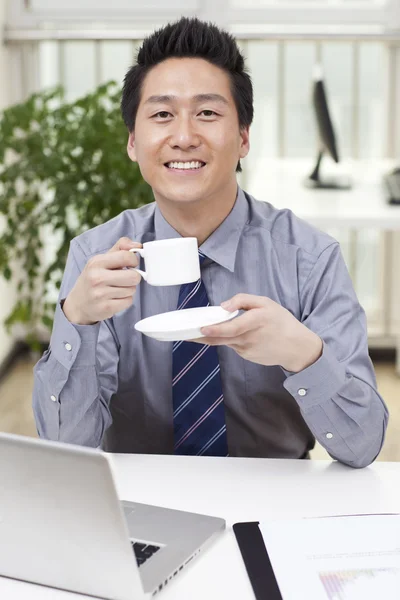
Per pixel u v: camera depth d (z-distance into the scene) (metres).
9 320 3.39
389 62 3.90
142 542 1.09
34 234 3.07
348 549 1.05
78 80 3.98
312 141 4.07
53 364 1.38
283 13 3.86
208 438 1.48
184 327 1.13
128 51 3.95
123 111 1.47
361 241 4.12
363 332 1.47
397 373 3.88
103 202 2.92
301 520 1.13
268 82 4.01
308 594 0.96
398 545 1.06
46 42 3.94
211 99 1.36
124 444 1.63
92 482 0.92
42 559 1.01
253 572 1.02
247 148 1.51
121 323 1.55
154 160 1.38
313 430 1.36
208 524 1.13
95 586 0.99
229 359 1.53
